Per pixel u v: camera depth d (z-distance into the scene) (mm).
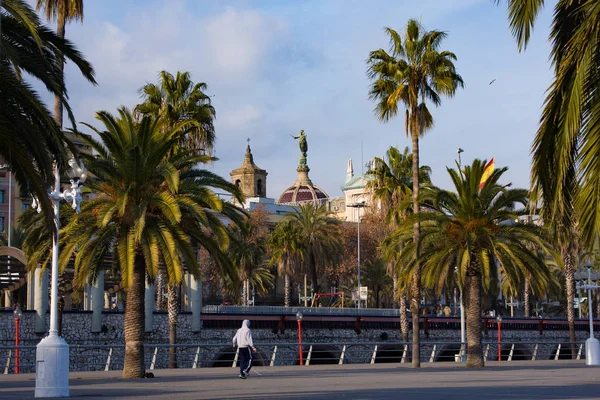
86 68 22562
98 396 22297
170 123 52156
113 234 35969
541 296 48875
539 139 15789
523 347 88250
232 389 25297
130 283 33844
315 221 91812
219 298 110312
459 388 24891
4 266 54375
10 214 100375
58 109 35781
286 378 33219
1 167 35844
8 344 49500
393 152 67438
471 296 47875
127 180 34375
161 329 60281
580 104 14805
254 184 162750
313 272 91812
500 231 47312
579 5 15977
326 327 72562
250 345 32781
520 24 15773
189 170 36500
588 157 14672
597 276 56281
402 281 49594
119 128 34688
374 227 110875
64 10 40062
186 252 35125
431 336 80250
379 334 76438
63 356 22047
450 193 47219
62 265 34781
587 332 95812
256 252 90062
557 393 21938
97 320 55125
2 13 21000
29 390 26031
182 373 39781
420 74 48938
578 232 16219
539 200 16250
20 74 21000
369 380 30859
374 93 50812
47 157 20734
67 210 35906
